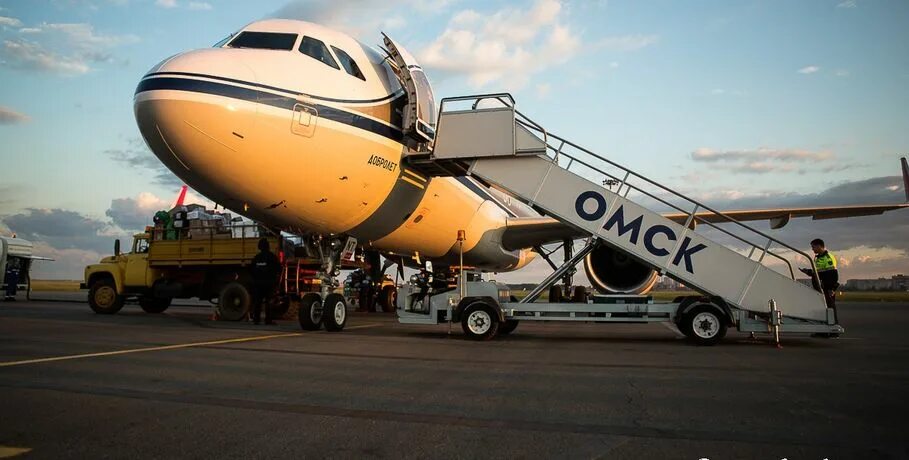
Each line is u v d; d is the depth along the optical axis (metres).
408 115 12.75
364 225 13.48
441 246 17.70
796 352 9.97
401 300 12.63
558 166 12.38
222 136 9.98
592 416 5.13
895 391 6.30
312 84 11.14
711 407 5.49
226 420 4.88
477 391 6.21
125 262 19.17
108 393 5.89
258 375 7.05
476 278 12.82
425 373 7.36
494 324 11.77
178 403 5.49
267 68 10.70
